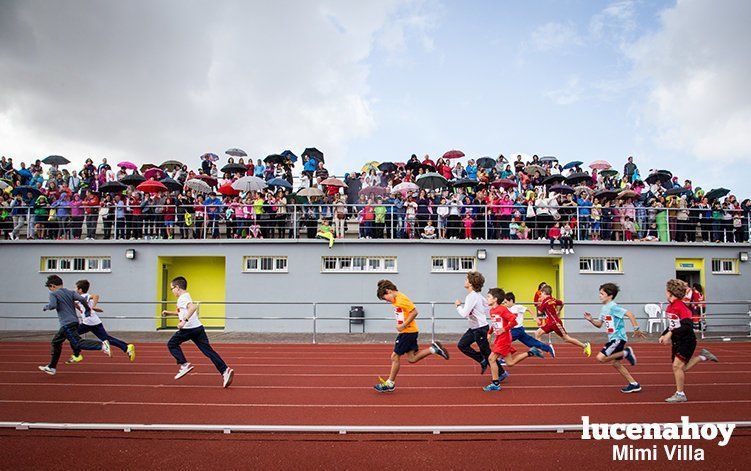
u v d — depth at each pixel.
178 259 22.47
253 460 5.71
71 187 23.55
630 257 21.19
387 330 20.64
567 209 21.66
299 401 8.55
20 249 21.48
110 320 20.84
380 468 5.50
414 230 21.44
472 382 10.34
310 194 20.47
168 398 8.78
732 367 12.45
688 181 23.64
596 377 10.90
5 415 7.63
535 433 6.65
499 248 20.92
